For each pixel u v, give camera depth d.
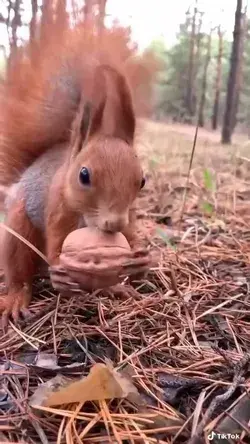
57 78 0.24
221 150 0.60
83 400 0.18
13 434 0.17
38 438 0.17
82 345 0.21
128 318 0.24
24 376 0.19
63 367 0.20
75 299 0.25
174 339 0.23
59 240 0.21
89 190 0.19
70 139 0.23
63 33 0.25
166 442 0.16
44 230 0.24
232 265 0.31
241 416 0.17
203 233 0.37
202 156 0.60
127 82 0.21
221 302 0.26
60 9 0.25
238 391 0.19
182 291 0.27
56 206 0.21
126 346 0.22
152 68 0.24
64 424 0.17
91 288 0.19
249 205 0.45
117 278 0.19
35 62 0.25
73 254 0.19
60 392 0.18
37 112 0.25
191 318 0.24
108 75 0.20
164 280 0.28
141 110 0.24
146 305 0.25
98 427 0.17
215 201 0.42
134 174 0.19
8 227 0.24
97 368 0.18
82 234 0.19
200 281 0.28
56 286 0.20
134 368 0.20
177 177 0.53
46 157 0.25
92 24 0.25
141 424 0.17
